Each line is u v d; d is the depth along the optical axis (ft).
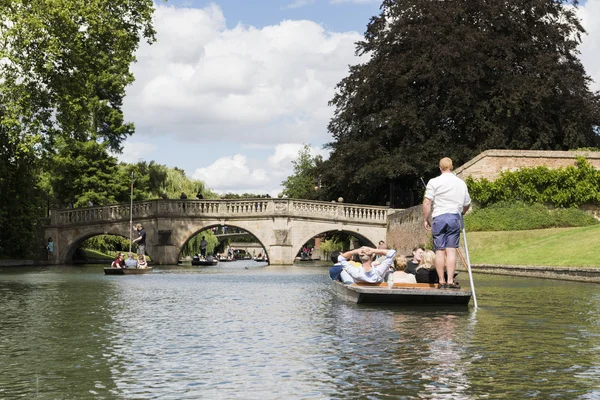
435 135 152.66
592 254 76.95
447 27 152.66
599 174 117.29
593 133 160.25
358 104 163.63
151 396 20.31
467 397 19.60
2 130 132.36
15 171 147.23
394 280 46.19
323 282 78.33
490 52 153.28
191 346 28.81
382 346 27.86
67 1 116.06
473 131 153.58
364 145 157.48
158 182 195.52
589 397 19.49
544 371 22.85
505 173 118.83
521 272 81.46
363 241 169.68
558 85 149.38
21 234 154.71
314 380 21.97
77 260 178.70
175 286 70.54
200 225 158.61
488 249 106.22
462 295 42.04
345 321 36.01
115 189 186.80
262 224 158.10
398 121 151.64
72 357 26.53
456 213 42.73
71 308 45.57
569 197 117.39
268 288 66.64
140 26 132.98
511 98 145.59
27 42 111.96
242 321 37.11
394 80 157.28
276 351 27.25
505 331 31.60
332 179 174.50
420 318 36.76
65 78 120.47
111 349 28.25
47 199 189.57
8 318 39.50
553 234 106.32
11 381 22.40
